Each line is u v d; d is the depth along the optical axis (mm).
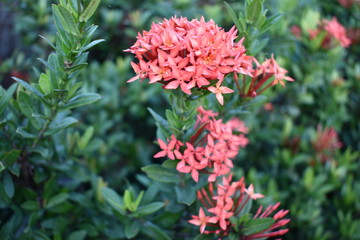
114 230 673
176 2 889
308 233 800
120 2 971
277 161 860
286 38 841
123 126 972
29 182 648
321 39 837
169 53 521
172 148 555
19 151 582
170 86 508
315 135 867
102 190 620
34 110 589
